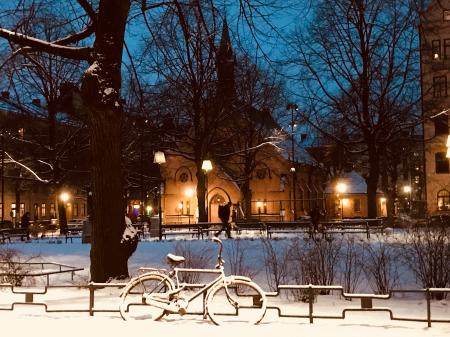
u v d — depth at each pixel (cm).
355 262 1433
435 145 5912
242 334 856
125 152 4791
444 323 971
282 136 5134
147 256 2100
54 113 4522
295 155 7162
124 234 1435
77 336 855
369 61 3950
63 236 4238
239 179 5862
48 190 7238
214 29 1587
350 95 4044
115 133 1419
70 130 4838
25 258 2172
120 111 1417
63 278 1688
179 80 3828
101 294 1341
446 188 5944
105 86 1390
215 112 4416
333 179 8250
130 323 954
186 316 1023
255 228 3944
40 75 3253
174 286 995
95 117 1399
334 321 995
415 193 7988
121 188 1445
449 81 5334
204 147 4606
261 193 6712
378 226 3250
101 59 1392
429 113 4184
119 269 1430
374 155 4138
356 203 8150
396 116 4047
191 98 4291
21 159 4972
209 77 3934
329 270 1388
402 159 6606
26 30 1502
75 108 4619
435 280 1338
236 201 6384
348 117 4150
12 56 1552
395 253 1647
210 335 850
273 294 989
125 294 1007
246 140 5553
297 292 1284
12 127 4897
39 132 5016
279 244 2195
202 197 4544
